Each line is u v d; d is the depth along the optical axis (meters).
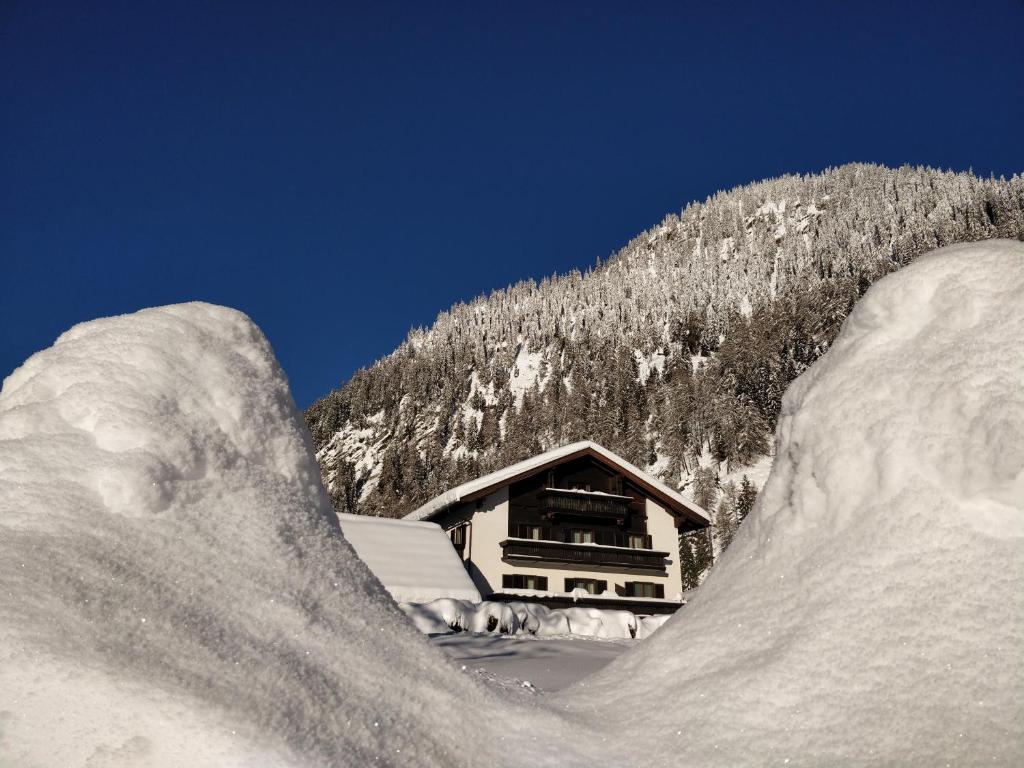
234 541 2.12
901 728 1.82
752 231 185.62
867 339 2.60
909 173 172.62
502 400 117.69
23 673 1.50
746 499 58.81
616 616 13.93
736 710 2.08
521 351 139.38
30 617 1.58
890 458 2.27
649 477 30.88
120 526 1.93
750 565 2.62
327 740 1.68
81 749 1.47
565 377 120.25
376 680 2.03
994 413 2.11
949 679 1.85
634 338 121.62
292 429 2.56
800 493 2.52
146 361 2.30
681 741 2.08
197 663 1.67
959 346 2.32
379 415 128.50
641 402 95.06
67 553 1.77
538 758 2.01
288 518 2.32
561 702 2.55
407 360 147.12
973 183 136.88
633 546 30.78
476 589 21.22
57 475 1.96
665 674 2.45
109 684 1.51
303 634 2.01
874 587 2.13
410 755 1.82
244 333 2.67
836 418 2.49
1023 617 1.86
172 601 1.81
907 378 2.38
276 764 1.51
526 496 30.39
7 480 1.91
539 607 13.83
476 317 167.75
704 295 129.75
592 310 146.88
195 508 2.11
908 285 2.58
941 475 2.16
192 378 2.36
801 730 1.94
